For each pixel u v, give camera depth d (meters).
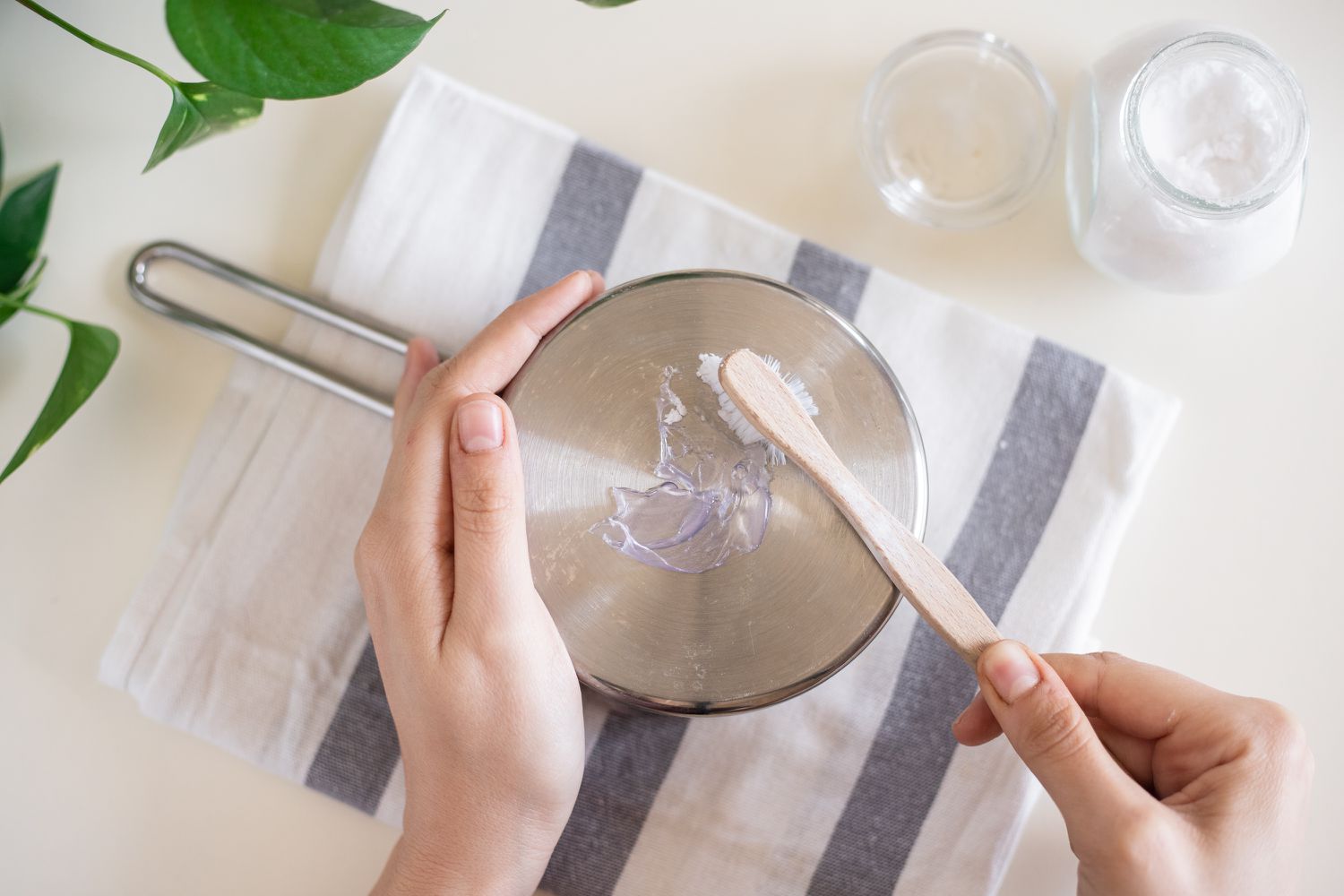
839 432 0.54
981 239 0.68
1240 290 0.67
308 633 0.66
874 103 0.68
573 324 0.54
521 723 0.52
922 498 0.53
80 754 0.69
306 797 0.68
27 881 0.69
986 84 0.69
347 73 0.43
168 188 0.71
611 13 0.69
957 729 0.58
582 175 0.67
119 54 0.48
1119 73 0.60
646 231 0.67
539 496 0.54
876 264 0.69
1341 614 0.67
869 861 0.64
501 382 0.56
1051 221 0.68
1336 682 0.66
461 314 0.67
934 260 0.68
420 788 0.54
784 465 0.54
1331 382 0.67
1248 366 0.67
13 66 0.70
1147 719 0.54
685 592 0.53
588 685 0.54
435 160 0.67
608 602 0.54
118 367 0.70
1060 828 0.66
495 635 0.50
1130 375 0.67
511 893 0.55
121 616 0.69
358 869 0.67
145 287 0.68
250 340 0.66
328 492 0.67
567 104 0.70
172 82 0.50
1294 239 0.65
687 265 0.67
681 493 0.54
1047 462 0.65
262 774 0.68
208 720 0.66
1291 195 0.58
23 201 0.65
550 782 0.54
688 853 0.65
